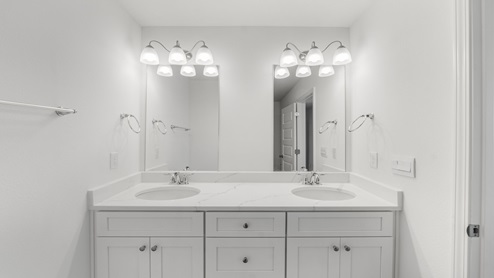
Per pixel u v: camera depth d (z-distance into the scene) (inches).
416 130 46.9
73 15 45.6
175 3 63.3
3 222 32.7
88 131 50.5
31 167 36.8
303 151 76.2
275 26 75.5
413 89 47.6
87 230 51.0
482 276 36.1
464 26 36.6
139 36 73.9
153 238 52.0
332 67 75.2
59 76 42.2
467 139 36.4
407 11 49.3
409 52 48.8
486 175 36.0
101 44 54.9
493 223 36.2
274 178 74.9
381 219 52.2
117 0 61.7
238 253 52.2
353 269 52.5
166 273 52.3
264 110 76.0
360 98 69.2
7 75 32.9
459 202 37.3
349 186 70.0
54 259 41.6
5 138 32.8
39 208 38.4
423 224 45.3
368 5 64.1
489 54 36.2
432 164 43.0
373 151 62.3
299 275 52.5
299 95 75.9
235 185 71.6
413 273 48.0
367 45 65.4
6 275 33.2
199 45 75.4
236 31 75.5
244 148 76.3
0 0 31.9
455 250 37.8
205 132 76.3
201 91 75.9
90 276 51.9
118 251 52.1
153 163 75.5
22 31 35.0
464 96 36.6
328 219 52.2
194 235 52.0
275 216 52.1
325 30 75.7
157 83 75.5
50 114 40.3
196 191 67.4
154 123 75.5
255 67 75.7
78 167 47.6
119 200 55.5
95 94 52.8
